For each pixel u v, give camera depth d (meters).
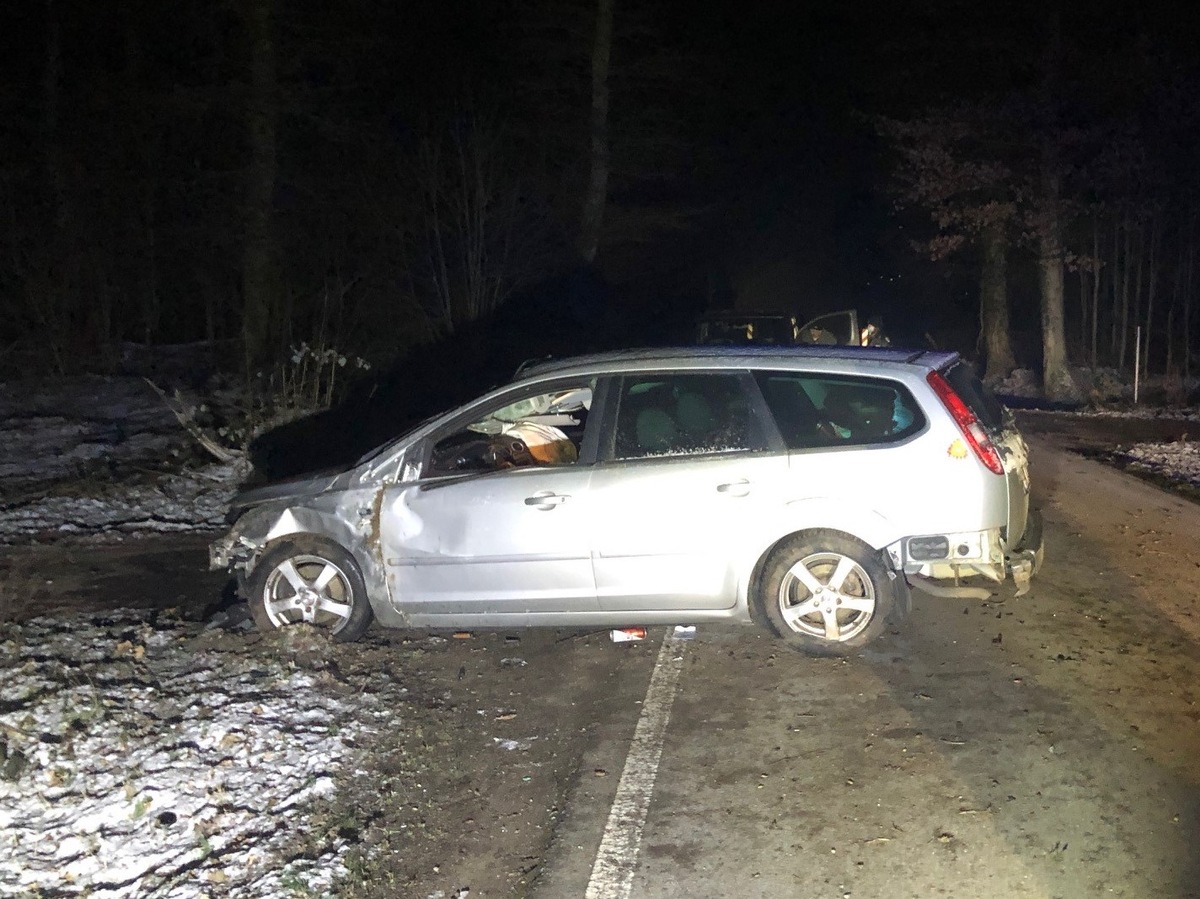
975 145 22.94
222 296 23.09
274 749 5.33
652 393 6.21
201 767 5.18
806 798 4.64
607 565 6.12
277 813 4.79
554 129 22.48
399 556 6.39
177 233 22.55
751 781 4.82
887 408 5.95
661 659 6.29
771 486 5.95
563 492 6.14
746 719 5.43
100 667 6.44
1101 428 16.52
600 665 6.28
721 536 6.00
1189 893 3.86
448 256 20.92
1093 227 23.69
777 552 6.05
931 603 7.08
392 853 4.46
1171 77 21.14
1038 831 4.30
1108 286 27.22
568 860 4.29
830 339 16.27
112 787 5.06
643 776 4.91
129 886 4.33
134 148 22.56
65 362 20.88
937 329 32.28
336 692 5.98
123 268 23.50
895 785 4.71
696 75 23.12
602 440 6.20
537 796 4.85
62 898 4.27
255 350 18.50
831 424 6.00
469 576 6.29
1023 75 22.28
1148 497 10.43
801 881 4.06
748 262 31.75
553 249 22.73
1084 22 21.20
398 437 6.57
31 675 6.35
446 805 4.81
